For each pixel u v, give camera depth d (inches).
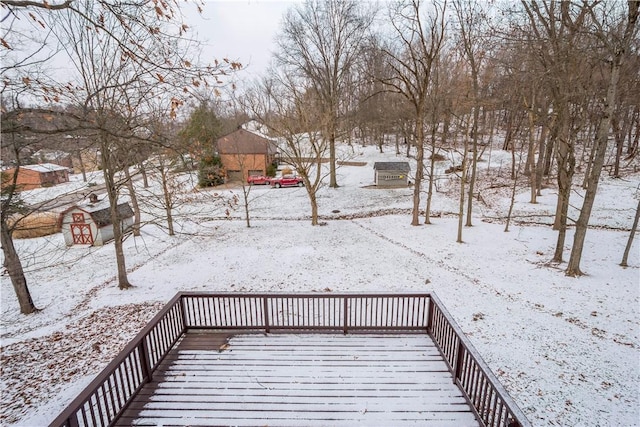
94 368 292.8
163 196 673.6
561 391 247.6
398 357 252.8
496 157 1277.1
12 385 275.0
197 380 227.6
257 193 1076.5
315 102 940.0
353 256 543.8
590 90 452.4
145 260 582.2
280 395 212.2
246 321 288.7
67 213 706.8
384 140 1847.9
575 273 438.3
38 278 542.0
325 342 273.9
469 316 355.9
